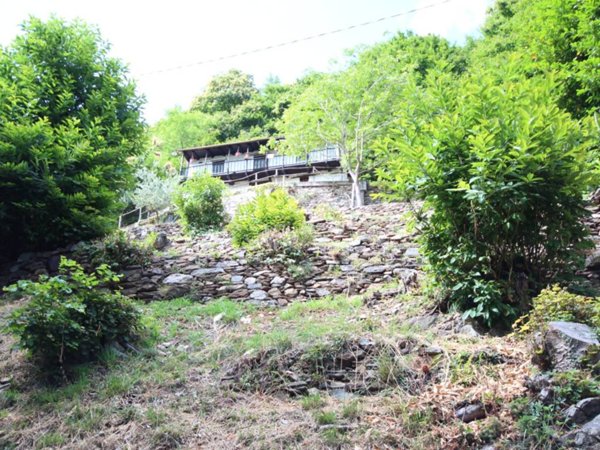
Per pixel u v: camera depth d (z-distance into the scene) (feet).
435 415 11.42
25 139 25.81
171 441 11.69
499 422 10.62
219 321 19.17
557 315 12.64
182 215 38.11
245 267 24.09
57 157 26.58
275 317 19.85
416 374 13.25
